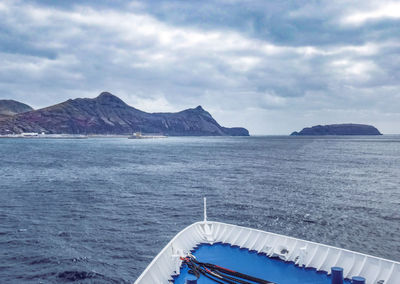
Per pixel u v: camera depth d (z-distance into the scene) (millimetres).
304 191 52219
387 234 29469
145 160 117000
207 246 11812
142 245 26656
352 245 26719
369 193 50406
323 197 47125
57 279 20328
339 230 30734
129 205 41500
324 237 28672
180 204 42250
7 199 44562
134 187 56281
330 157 128875
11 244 26094
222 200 44906
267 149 194250
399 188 55250
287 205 41688
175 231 30469
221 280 9219
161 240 27922
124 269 22047
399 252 25188
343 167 91375
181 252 10531
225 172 79875
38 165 95250
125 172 80000
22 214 35969
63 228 30859
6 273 20891
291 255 10602
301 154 147625
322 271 9781
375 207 40531
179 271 9734
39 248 25359
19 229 30281
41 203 42094
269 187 56344
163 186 57531
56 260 23109
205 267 9922
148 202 43469
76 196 47406
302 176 71688
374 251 25406
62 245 26203
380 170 83750
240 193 50469
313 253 10352
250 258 10773
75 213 36812
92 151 174875
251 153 156375
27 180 64188
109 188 55062
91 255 24219
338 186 57375
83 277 20688
